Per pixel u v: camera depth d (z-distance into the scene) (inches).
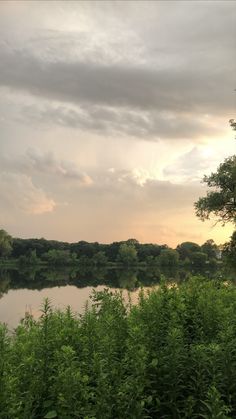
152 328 249.3
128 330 243.4
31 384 183.8
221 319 262.7
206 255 4891.7
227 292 357.1
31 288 2704.2
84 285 3021.7
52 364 195.2
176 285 327.9
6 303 1480.1
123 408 182.1
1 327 196.1
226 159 1979.6
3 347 187.5
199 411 202.4
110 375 192.4
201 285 352.2
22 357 195.0
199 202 1982.0
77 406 175.3
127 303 307.0
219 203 1936.5
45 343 204.7
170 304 275.9
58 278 4114.2
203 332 256.2
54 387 182.2
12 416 160.7
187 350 234.7
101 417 175.8
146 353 206.5
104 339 210.1
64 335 220.1
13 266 6919.3
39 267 6934.1
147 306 274.4
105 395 179.8
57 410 177.0
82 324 247.9
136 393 186.5
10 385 168.1
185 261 6525.6
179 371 214.1
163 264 6934.1
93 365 193.8
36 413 181.9
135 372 194.1
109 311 279.9
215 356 209.8
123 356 216.5
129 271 6028.5
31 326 249.1
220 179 1941.4
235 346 219.0
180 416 201.9
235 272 1464.1
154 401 208.5
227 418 180.1
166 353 219.0
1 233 7150.6
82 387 179.9
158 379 211.2
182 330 251.4
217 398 182.5
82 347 216.8
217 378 206.2
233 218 1951.3
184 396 213.8
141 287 321.4
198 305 281.1
